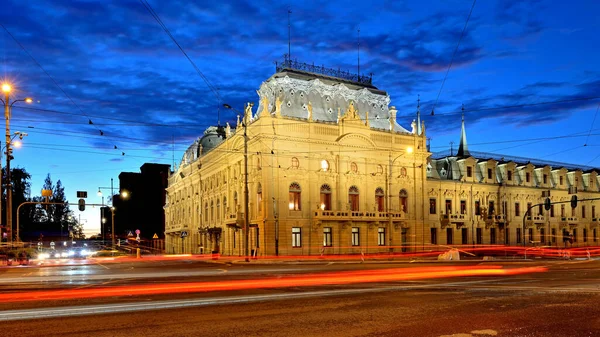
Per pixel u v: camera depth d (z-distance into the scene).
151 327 11.18
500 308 13.80
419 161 63.50
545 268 33.00
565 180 79.81
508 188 72.50
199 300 15.43
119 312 13.16
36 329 11.02
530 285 20.20
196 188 81.75
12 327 11.25
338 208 56.25
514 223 72.38
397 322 11.75
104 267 38.88
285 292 17.75
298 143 54.84
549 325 11.40
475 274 27.16
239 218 55.78
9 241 43.25
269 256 51.47
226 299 15.63
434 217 65.12
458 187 68.00
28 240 119.56
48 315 12.75
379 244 59.44
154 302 15.04
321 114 58.94
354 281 22.55
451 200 67.38
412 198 62.34
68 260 54.12
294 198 54.50
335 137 57.12
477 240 69.38
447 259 50.66
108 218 149.62
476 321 11.87
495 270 30.64
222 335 10.36
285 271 30.36
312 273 28.23
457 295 16.66
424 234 62.69
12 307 14.27
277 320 12.00
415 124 64.25
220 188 67.94
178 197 95.69
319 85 60.38
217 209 70.00
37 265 43.88
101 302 15.23
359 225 57.41
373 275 26.34
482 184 70.12
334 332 10.63
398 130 63.84
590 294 16.92
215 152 69.94
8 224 42.75
